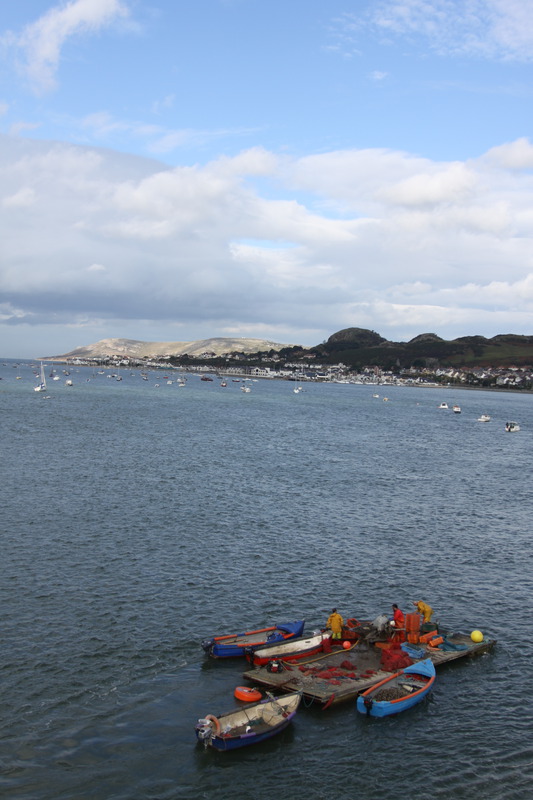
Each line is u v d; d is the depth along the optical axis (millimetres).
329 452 123125
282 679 35250
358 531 65125
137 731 30922
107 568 50562
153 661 36969
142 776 28109
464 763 30047
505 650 40969
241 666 37281
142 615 42500
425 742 31531
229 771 28844
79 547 55188
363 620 42875
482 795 27906
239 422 176750
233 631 41062
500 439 172000
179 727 31453
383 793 27859
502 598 49125
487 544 62938
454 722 33250
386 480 95125
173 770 28641
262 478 90438
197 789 27594
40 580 47344
